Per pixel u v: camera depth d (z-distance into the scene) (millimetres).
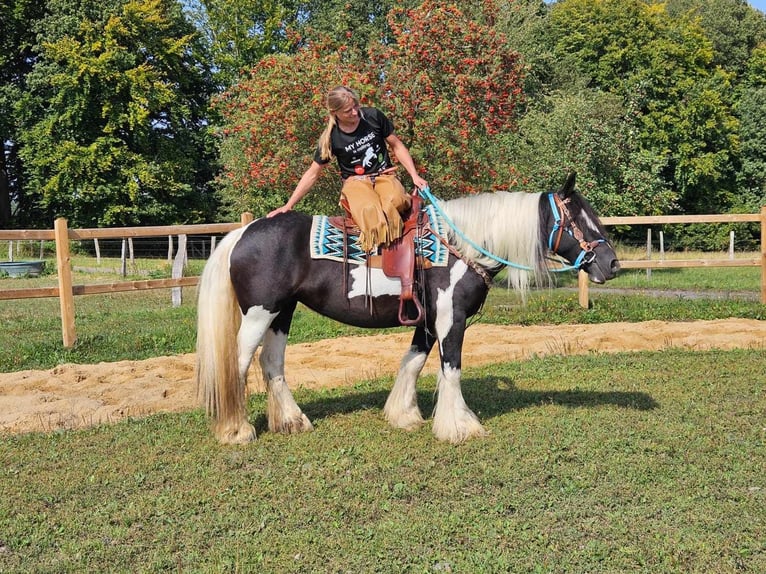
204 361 5000
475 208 5066
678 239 33812
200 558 3445
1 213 32438
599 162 23234
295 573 3299
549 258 5184
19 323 11102
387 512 3936
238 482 4359
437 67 14992
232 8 33031
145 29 29562
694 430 5152
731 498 4035
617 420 5406
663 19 35844
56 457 4844
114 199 28969
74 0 28391
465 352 8555
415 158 13961
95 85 27922
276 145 14609
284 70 14273
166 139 30938
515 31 25359
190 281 9883
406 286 4871
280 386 5316
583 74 33094
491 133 14805
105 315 11844
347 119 4879
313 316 11242
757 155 35469
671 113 32938
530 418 5496
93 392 6828
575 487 4191
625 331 9602
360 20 29906
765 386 6363
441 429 5078
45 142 28250
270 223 5035
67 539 3666
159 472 4555
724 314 11086
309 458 4742
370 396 6438
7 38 29875
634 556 3395
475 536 3615
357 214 4824
